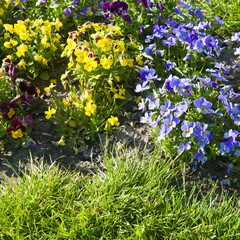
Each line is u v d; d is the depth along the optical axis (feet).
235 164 11.44
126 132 12.42
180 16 15.34
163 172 10.66
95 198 10.19
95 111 12.20
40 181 10.43
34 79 13.97
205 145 11.35
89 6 16.48
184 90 11.56
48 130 12.64
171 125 10.98
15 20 15.53
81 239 9.46
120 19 14.96
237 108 11.30
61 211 9.89
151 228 9.57
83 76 12.69
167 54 14.38
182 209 10.01
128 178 10.57
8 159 11.84
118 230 9.66
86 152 12.01
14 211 9.68
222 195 10.77
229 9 16.38
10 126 11.82
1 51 14.58
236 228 9.51
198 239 9.41
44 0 14.87
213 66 14.24
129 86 13.43
